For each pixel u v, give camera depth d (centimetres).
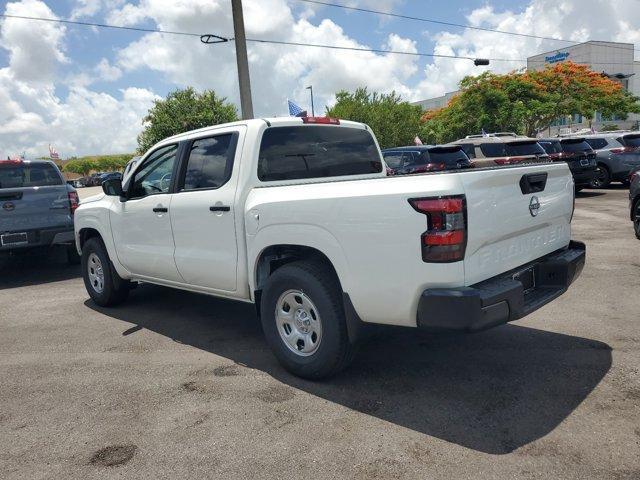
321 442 312
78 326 573
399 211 321
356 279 347
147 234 531
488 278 336
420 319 322
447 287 312
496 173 332
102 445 321
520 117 3494
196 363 447
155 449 314
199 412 357
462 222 307
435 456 291
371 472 280
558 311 532
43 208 827
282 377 408
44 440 330
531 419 325
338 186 357
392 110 4212
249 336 512
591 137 1756
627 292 587
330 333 370
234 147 441
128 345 501
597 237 924
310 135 471
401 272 325
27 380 428
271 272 430
